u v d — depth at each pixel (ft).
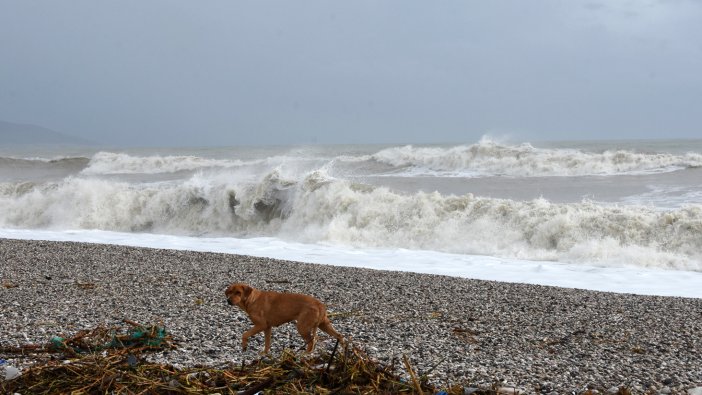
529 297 33.06
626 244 50.90
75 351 19.95
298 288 34.83
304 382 16.03
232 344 21.89
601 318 28.40
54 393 15.43
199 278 37.04
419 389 15.19
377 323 26.61
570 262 48.16
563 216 53.88
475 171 96.37
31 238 63.52
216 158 149.48
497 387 16.85
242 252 53.78
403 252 53.31
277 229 67.77
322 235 60.23
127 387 15.61
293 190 69.62
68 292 31.96
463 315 28.63
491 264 47.26
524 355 21.72
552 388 17.80
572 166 92.17
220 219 71.20
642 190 72.90
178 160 128.06
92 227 73.92
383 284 36.24
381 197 64.08
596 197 70.13
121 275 37.60
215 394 15.35
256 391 15.35
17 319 25.53
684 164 89.61
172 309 28.12
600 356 21.84
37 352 20.02
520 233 54.70
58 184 84.69
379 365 17.80
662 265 46.06
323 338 23.30
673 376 19.24
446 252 53.78
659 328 26.53
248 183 72.43
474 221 58.03
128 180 109.29
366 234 59.52
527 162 94.32
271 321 19.06
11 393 15.57
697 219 50.52
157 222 73.61
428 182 87.71
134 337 21.17
